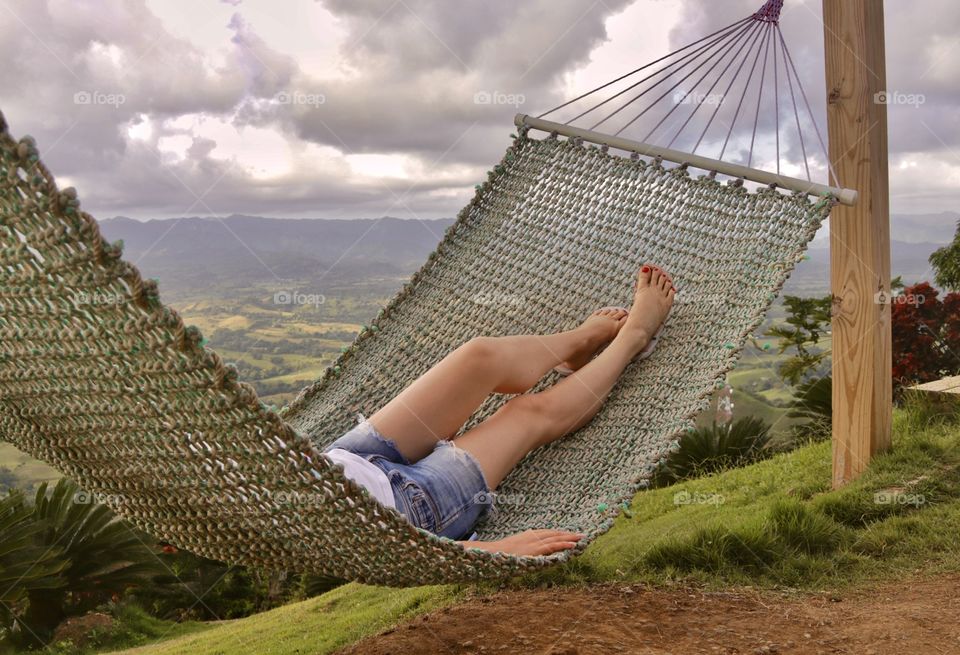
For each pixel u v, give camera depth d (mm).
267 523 1853
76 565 6449
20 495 6227
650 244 3078
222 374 1433
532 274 3260
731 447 5770
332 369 3123
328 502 1677
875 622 2211
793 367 6469
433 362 3115
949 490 3127
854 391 3443
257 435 1550
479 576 1955
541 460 2580
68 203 1246
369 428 2293
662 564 2779
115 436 1771
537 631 2268
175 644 4652
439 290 3334
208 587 7969
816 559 2762
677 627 2238
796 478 3906
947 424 3867
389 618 2883
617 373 2637
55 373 1661
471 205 3514
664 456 2295
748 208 2869
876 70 3273
